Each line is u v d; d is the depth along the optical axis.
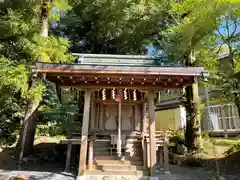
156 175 5.72
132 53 12.80
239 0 6.00
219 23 7.02
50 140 10.98
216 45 8.38
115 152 7.30
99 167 6.10
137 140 7.44
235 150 8.04
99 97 7.77
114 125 7.73
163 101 15.70
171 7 8.64
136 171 5.84
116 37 12.15
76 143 6.67
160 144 6.63
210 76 7.91
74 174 6.07
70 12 13.78
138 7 9.20
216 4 6.37
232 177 5.71
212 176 5.84
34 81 6.32
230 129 11.65
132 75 5.46
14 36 7.29
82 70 5.34
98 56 7.22
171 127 15.10
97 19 12.81
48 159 8.12
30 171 6.29
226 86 7.77
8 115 10.29
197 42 7.15
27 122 8.28
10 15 6.91
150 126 5.87
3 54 7.65
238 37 7.85
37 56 7.04
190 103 8.77
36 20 7.91
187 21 7.86
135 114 7.84
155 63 6.78
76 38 14.66
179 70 5.38
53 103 12.46
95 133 7.41
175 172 6.39
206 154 8.33
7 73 5.95
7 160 7.20
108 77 5.54
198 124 8.65
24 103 10.46
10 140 9.90
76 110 12.02
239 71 7.26
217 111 12.41
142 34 10.20
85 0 12.59
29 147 8.17
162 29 9.34
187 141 8.71
